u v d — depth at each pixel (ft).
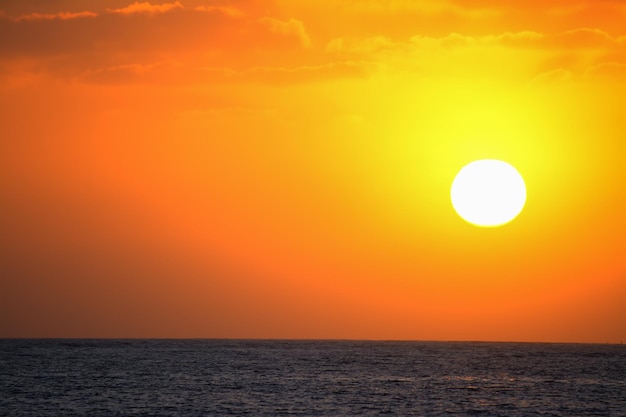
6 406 483.10
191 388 585.22
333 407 489.67
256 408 481.87
